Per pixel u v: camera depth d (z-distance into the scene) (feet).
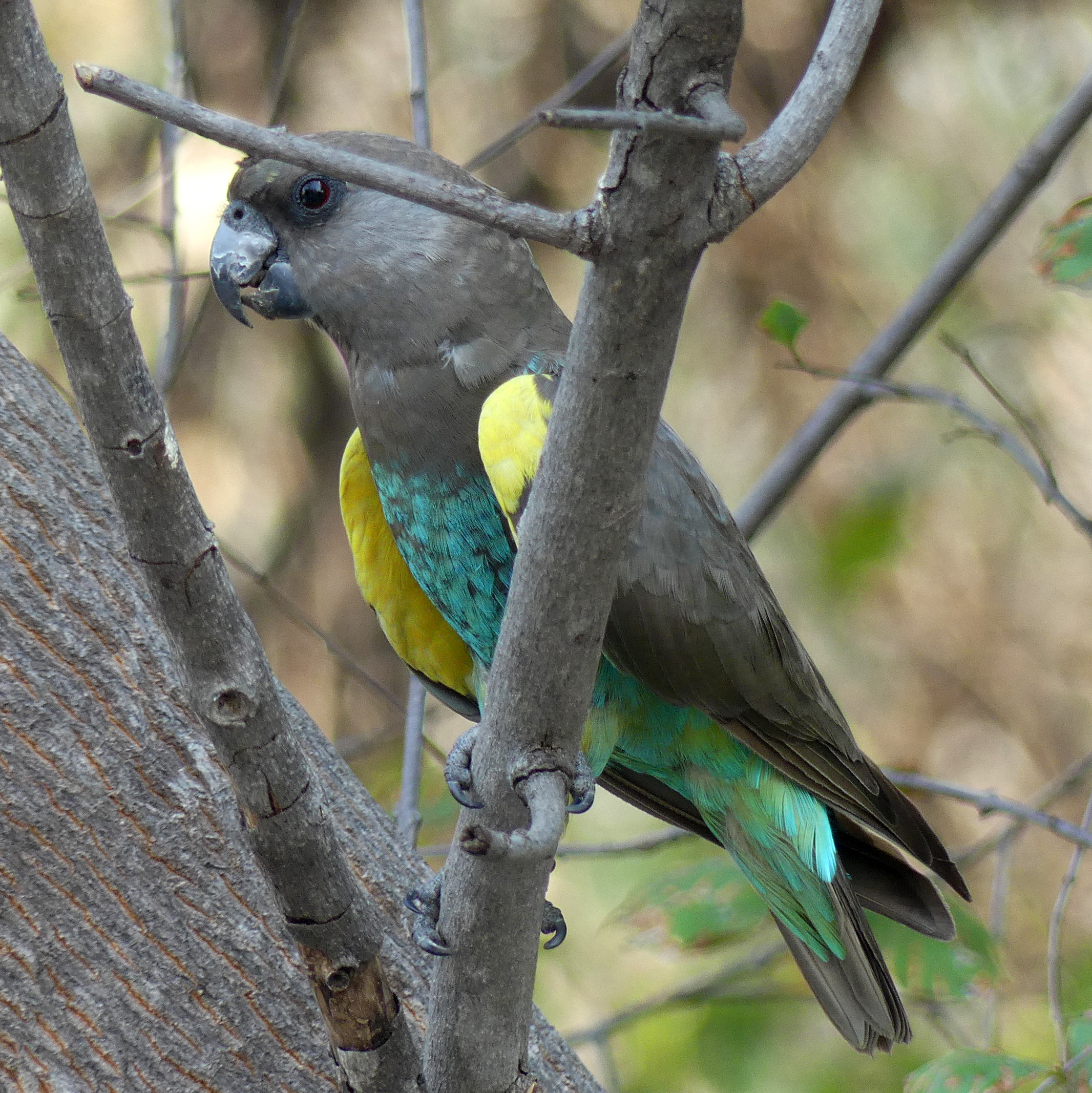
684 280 9.98
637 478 11.14
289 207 19.10
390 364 18.72
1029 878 37.40
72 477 15.26
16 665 14.15
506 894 12.80
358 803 16.44
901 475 36.60
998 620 37.96
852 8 9.87
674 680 18.29
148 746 14.49
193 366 35.01
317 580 36.11
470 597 19.33
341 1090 13.65
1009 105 36.09
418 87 21.57
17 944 13.60
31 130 8.85
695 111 9.12
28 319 30.60
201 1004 14.15
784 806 19.85
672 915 21.08
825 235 35.35
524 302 18.75
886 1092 30.58
